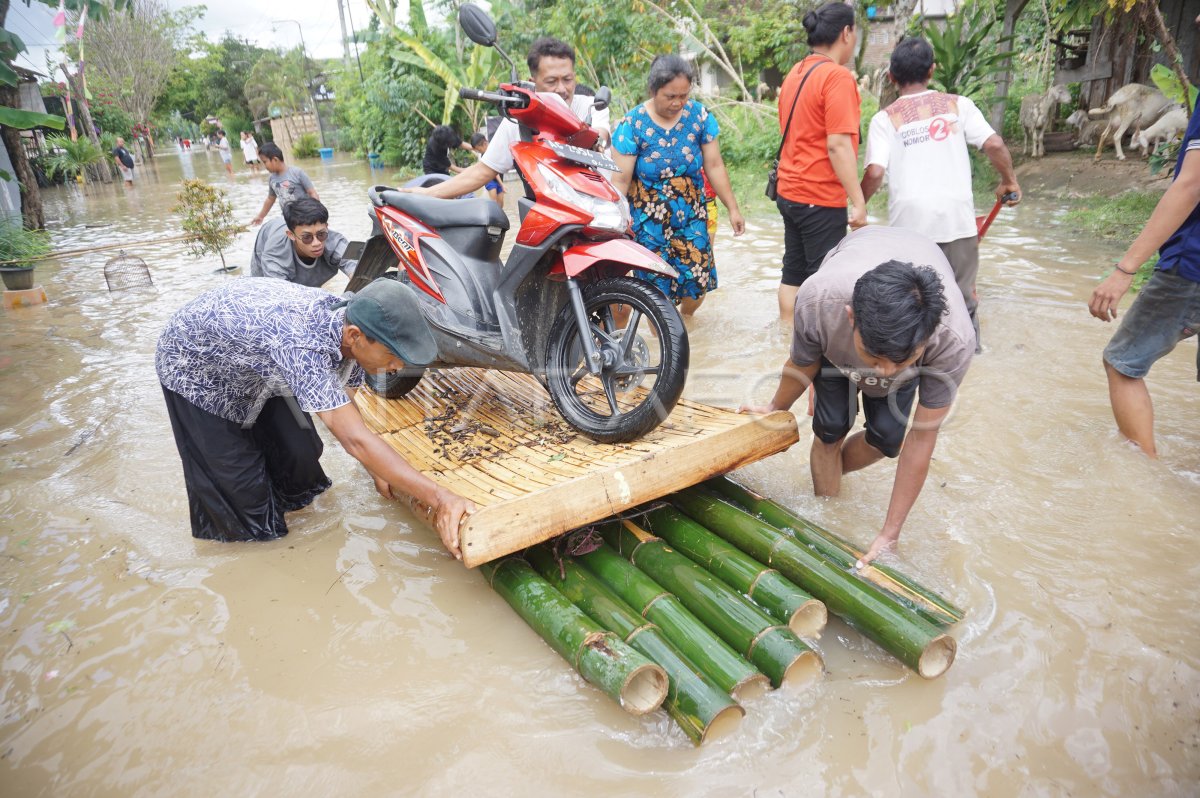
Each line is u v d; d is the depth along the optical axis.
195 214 8.09
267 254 4.39
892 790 1.91
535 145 3.21
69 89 19.36
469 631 2.54
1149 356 3.15
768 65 15.95
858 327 2.06
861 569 2.46
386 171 18.98
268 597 2.75
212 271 8.24
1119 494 3.04
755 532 2.61
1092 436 3.46
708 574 2.46
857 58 13.02
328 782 1.99
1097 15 9.66
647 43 13.41
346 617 2.63
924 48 4.21
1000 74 11.23
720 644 2.19
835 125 4.19
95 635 2.58
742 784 1.93
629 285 2.94
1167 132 8.30
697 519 2.82
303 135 29.09
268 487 3.10
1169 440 3.40
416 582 2.81
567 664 2.36
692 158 4.38
